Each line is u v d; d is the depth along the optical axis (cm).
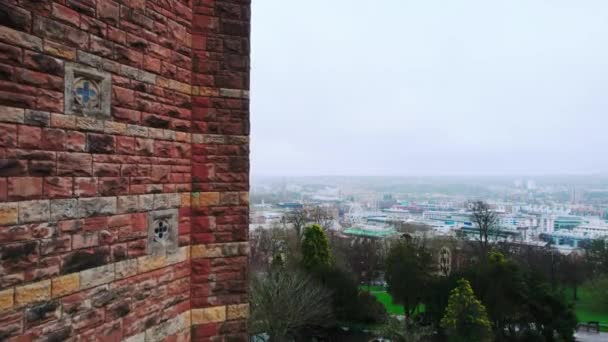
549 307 2164
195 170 448
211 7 459
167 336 411
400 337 2131
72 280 320
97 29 339
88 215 332
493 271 2211
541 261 3344
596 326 2691
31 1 295
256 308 2025
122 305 362
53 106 308
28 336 291
